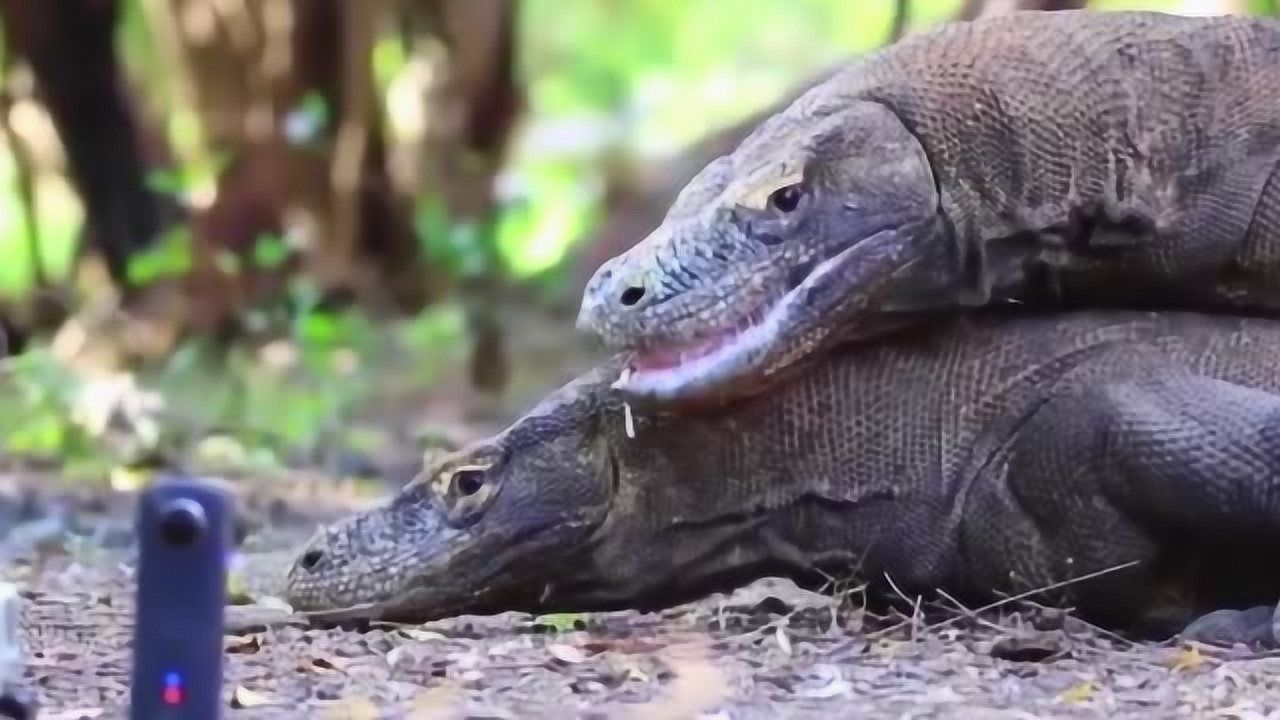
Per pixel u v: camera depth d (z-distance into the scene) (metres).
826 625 10.84
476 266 31.47
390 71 34.03
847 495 10.93
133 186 32.81
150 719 7.51
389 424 25.11
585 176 47.91
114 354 29.25
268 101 32.00
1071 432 10.70
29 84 32.88
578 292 31.12
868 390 10.90
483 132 34.81
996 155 10.72
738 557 11.11
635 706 9.02
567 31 60.03
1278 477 10.29
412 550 11.26
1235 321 11.02
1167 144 10.80
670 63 59.81
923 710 8.92
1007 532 10.84
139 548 7.55
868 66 10.97
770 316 10.55
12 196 40.44
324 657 10.06
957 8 21.14
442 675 9.71
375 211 32.78
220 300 29.98
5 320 31.02
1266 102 10.91
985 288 10.80
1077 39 10.91
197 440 23.27
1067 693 9.26
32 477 20.75
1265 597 10.84
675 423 11.01
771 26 58.56
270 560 13.19
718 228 10.59
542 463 11.23
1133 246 10.77
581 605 11.34
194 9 31.95
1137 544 10.70
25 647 10.42
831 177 10.59
